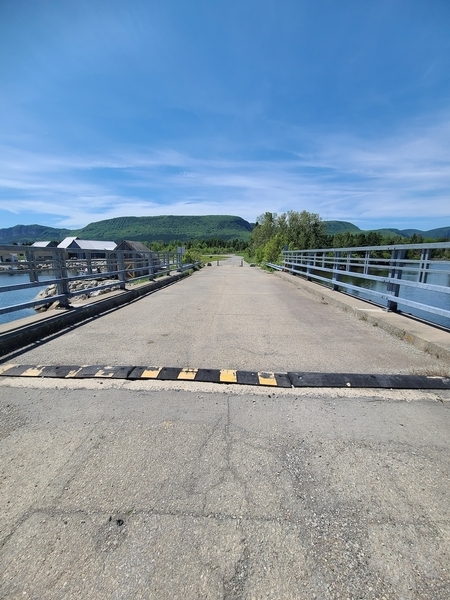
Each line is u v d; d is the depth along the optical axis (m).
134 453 1.85
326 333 4.36
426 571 1.19
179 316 5.46
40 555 1.25
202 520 1.40
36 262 4.50
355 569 1.20
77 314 5.02
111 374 2.92
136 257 9.65
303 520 1.41
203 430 2.08
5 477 1.66
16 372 2.97
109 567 1.21
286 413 2.29
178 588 1.13
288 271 14.72
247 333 4.34
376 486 1.61
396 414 2.29
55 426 2.13
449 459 1.82
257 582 1.16
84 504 1.49
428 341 3.53
